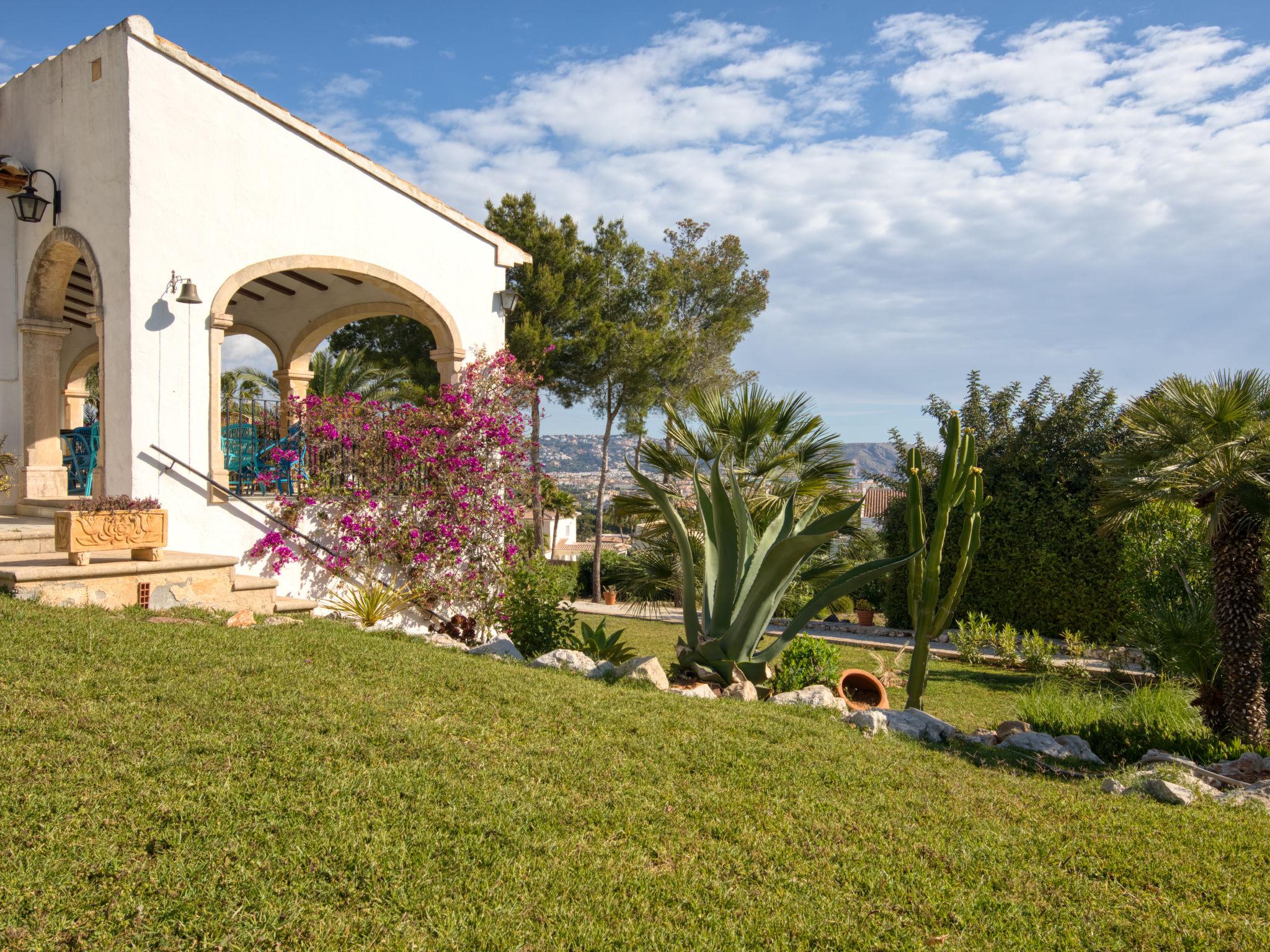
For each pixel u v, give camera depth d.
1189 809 4.88
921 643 8.26
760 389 10.52
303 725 4.70
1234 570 7.50
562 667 7.36
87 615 6.51
